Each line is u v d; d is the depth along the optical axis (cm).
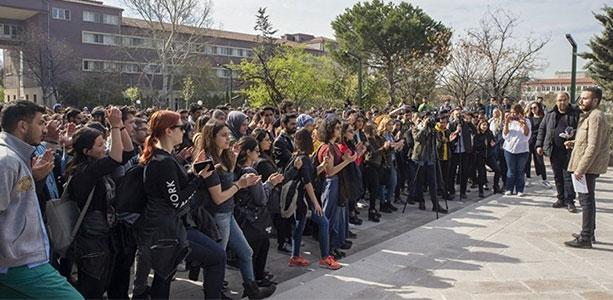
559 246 623
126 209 350
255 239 454
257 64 3177
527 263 555
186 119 750
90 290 347
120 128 354
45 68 4209
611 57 2302
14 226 270
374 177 781
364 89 3073
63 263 376
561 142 835
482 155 991
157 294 369
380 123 892
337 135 572
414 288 477
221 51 6216
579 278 505
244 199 454
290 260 555
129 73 4894
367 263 558
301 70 3284
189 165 452
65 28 4928
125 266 400
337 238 578
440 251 604
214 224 407
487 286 482
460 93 2684
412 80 2944
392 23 3306
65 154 439
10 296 277
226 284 466
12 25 5125
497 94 2467
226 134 425
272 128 793
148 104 4547
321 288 477
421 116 918
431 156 830
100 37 5147
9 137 287
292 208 523
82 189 340
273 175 479
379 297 453
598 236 669
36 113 298
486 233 690
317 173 554
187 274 530
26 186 277
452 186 992
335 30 3650
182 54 4591
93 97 4391
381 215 833
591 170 604
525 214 812
